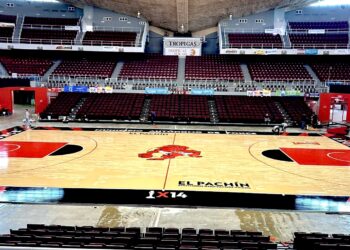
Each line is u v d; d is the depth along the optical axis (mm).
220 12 28422
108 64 29484
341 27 30750
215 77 27703
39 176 11109
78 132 19172
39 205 8742
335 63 29438
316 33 30750
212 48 31953
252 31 31391
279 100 25328
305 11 31844
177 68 28984
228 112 23781
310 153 15102
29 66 28562
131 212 8430
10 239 5488
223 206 8898
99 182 10648
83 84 26531
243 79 27375
